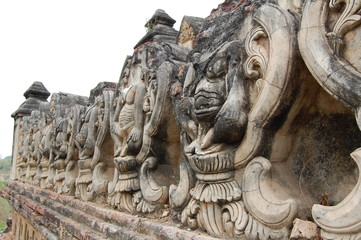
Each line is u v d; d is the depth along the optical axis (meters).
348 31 1.74
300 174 2.19
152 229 2.88
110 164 4.56
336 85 1.69
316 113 2.16
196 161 2.38
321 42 1.78
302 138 2.21
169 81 3.13
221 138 2.24
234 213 2.19
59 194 6.02
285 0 2.18
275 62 2.00
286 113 2.09
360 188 1.60
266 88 2.06
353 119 1.99
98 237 3.62
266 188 2.06
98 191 4.31
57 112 6.61
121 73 4.07
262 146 2.14
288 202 1.92
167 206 3.07
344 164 2.01
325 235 1.70
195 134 2.54
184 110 2.63
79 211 4.61
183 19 3.80
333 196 2.03
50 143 7.07
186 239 2.41
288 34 1.98
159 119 3.15
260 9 2.15
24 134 10.93
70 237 4.35
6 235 11.34
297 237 1.84
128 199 3.56
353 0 1.71
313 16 1.83
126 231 3.21
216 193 2.29
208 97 2.33
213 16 3.14
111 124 3.97
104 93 4.47
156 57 3.42
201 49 2.87
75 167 5.63
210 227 2.35
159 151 3.31
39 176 8.20
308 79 2.03
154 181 3.21
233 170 2.27
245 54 2.25
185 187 2.63
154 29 4.59
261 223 2.04
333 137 2.07
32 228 7.61
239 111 2.17
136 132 3.44
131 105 3.63
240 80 2.23
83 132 4.86
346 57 1.74
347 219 1.61
